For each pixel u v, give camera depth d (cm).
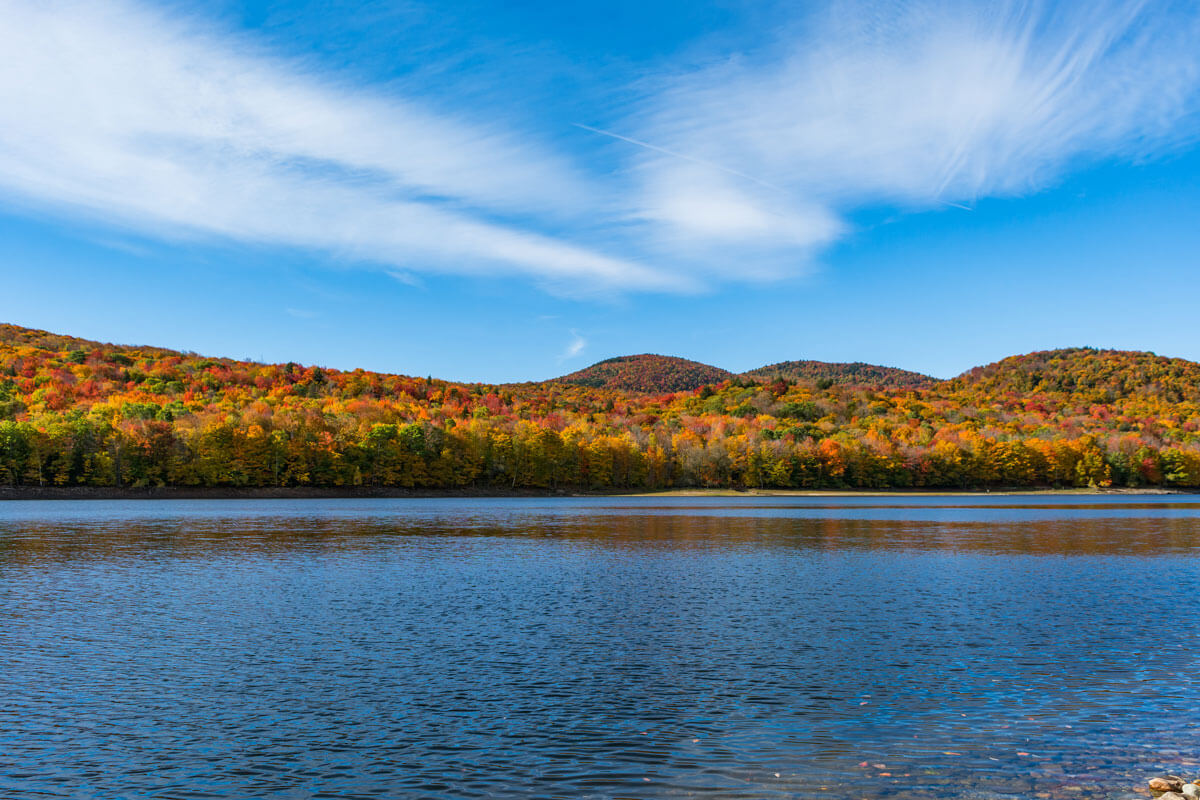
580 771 1892
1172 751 2000
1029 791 1770
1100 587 4581
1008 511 13662
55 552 6356
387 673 2733
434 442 19825
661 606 3994
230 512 12219
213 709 2358
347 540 7494
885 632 3372
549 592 4434
